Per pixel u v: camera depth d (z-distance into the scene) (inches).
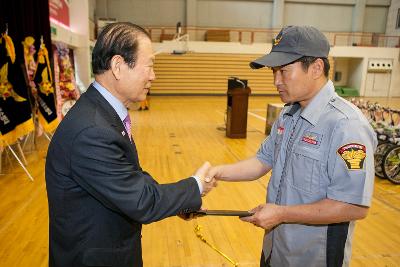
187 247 96.2
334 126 39.5
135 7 561.9
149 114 351.3
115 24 36.8
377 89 623.8
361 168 37.0
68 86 243.1
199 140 236.8
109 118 35.9
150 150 206.2
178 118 329.1
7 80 150.7
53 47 242.1
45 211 118.9
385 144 158.9
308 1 593.0
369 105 185.5
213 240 100.3
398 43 602.9
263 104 477.7
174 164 179.0
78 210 36.0
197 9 574.2
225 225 110.0
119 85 36.7
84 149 32.9
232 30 581.3
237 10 581.9
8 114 151.8
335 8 603.5
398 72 616.4
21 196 132.0
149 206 34.2
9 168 164.9
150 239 100.0
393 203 132.4
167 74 567.2
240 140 240.1
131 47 35.3
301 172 41.8
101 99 36.6
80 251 36.4
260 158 53.3
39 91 188.9
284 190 44.1
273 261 46.9
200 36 584.4
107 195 33.4
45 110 191.3
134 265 41.1
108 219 36.9
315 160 40.4
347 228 41.8
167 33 575.2
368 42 619.5
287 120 47.6
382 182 158.2
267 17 591.2
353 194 37.3
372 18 620.1
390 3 608.7
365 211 38.0
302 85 40.4
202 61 568.1
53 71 226.4
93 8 510.6
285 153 45.9
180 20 576.7
